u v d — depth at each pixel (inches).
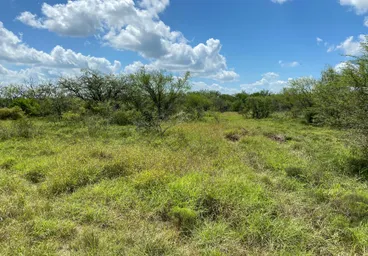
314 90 625.3
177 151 279.4
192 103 868.6
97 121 487.2
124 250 109.7
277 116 846.5
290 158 257.6
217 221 135.9
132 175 194.7
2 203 144.9
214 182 171.2
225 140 370.3
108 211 142.9
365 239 117.4
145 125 433.7
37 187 180.1
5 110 627.2
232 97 1760.6
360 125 226.5
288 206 150.4
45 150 283.1
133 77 687.7
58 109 634.8
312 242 118.2
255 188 166.1
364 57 235.0
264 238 120.7
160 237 116.6
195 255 108.3
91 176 192.4
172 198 152.5
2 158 247.3
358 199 155.0
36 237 118.5
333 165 231.9
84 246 111.6
